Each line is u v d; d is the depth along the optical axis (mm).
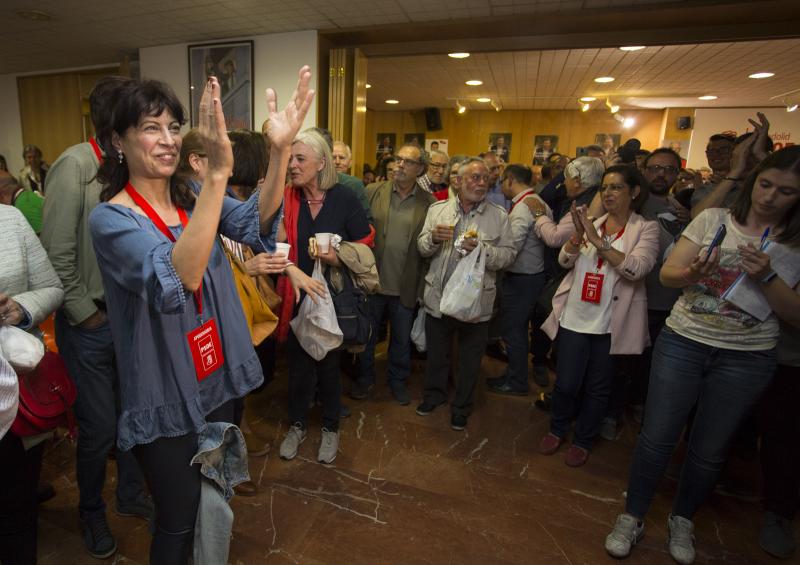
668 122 8039
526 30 4074
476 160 2293
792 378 1680
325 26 4152
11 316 1121
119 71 5762
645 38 3982
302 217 1977
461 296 2193
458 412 2445
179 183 1049
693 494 1634
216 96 756
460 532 1734
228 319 1090
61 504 1792
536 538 1724
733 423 1515
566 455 2215
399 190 2783
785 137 7516
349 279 2029
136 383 947
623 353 2037
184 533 1031
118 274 893
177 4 3752
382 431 2416
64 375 1256
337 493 1920
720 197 1979
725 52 4688
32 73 6473
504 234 2361
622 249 2027
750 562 1660
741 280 1424
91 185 1484
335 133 4523
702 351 1527
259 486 1939
